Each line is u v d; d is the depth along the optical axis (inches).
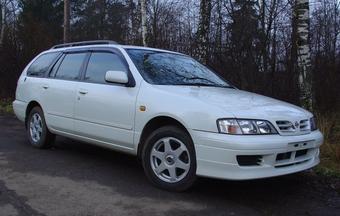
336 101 442.9
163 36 542.3
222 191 220.7
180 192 215.2
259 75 429.1
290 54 416.8
